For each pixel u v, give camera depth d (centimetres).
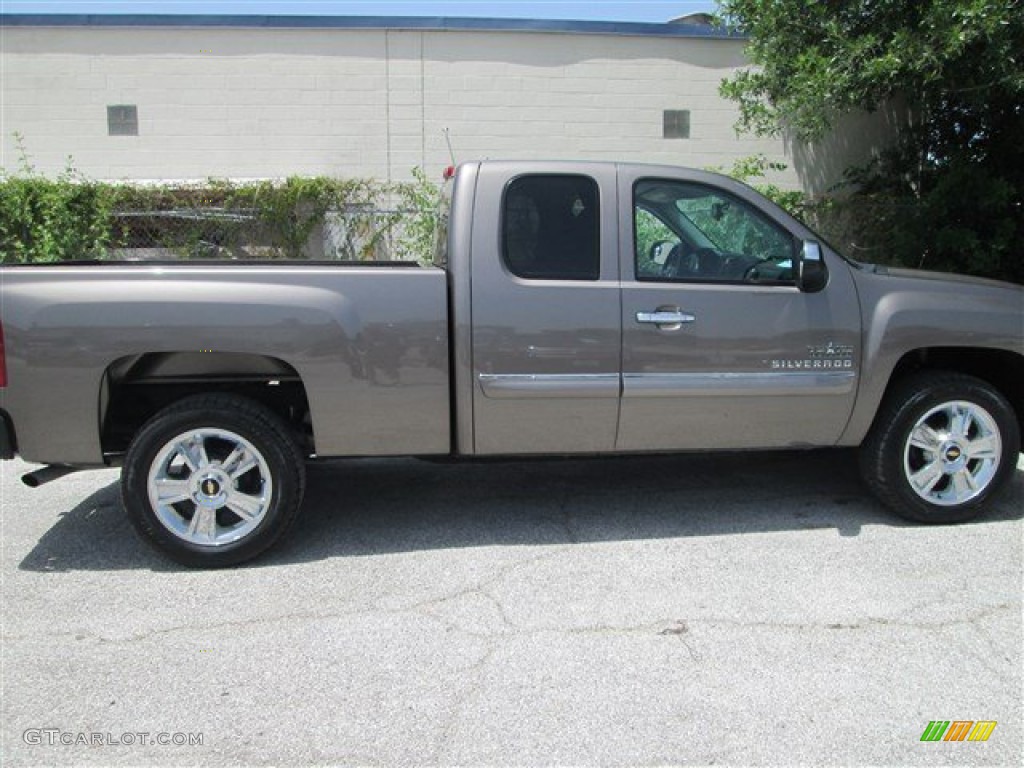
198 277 402
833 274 444
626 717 293
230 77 955
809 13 805
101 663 331
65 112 948
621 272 429
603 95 988
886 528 459
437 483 550
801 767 268
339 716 296
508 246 423
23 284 392
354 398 414
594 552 433
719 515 483
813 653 333
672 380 430
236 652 338
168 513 412
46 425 398
